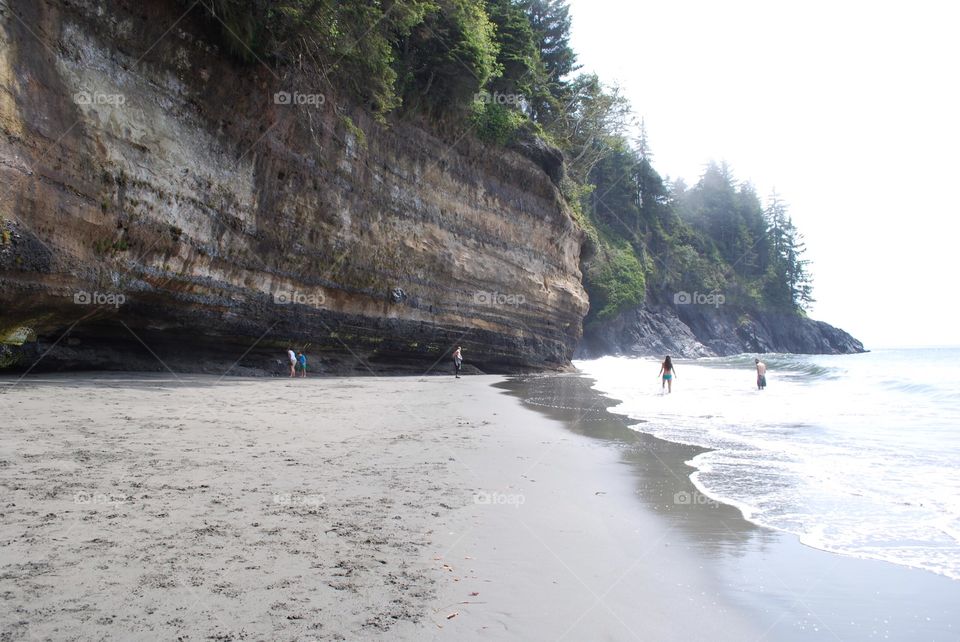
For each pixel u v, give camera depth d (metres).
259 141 20.50
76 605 3.65
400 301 27.64
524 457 9.43
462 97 30.31
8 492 5.74
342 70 23.59
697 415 16.44
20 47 13.27
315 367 25.38
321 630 3.57
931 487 7.99
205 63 18.31
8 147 12.91
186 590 3.96
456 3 28.41
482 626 3.80
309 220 22.92
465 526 5.77
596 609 4.17
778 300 119.56
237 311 20.58
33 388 13.30
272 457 8.14
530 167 36.34
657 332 91.94
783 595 4.53
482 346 33.44
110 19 15.54
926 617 4.18
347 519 5.69
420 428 11.83
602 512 6.60
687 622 4.04
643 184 103.31
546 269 38.41
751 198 125.00
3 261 13.09
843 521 6.42
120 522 5.13
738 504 7.07
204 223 18.61
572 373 42.12
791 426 14.11
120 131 15.78
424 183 29.41
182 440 8.86
